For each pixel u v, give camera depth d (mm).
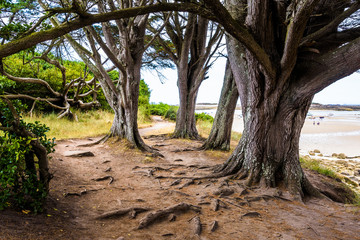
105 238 2998
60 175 5547
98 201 4492
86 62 10305
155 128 18359
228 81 11000
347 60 4566
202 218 4043
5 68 12766
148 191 5387
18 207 3107
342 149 16734
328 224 4184
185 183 5930
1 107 3209
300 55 5477
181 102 13922
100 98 20578
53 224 2967
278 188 5836
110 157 8312
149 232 3391
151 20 12766
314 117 51812
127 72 9523
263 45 5148
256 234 3621
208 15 4035
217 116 11227
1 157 2801
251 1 4754
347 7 5504
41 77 15633
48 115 14406
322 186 6926
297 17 4113
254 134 6293
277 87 5602
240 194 5332
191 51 13930
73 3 3203
